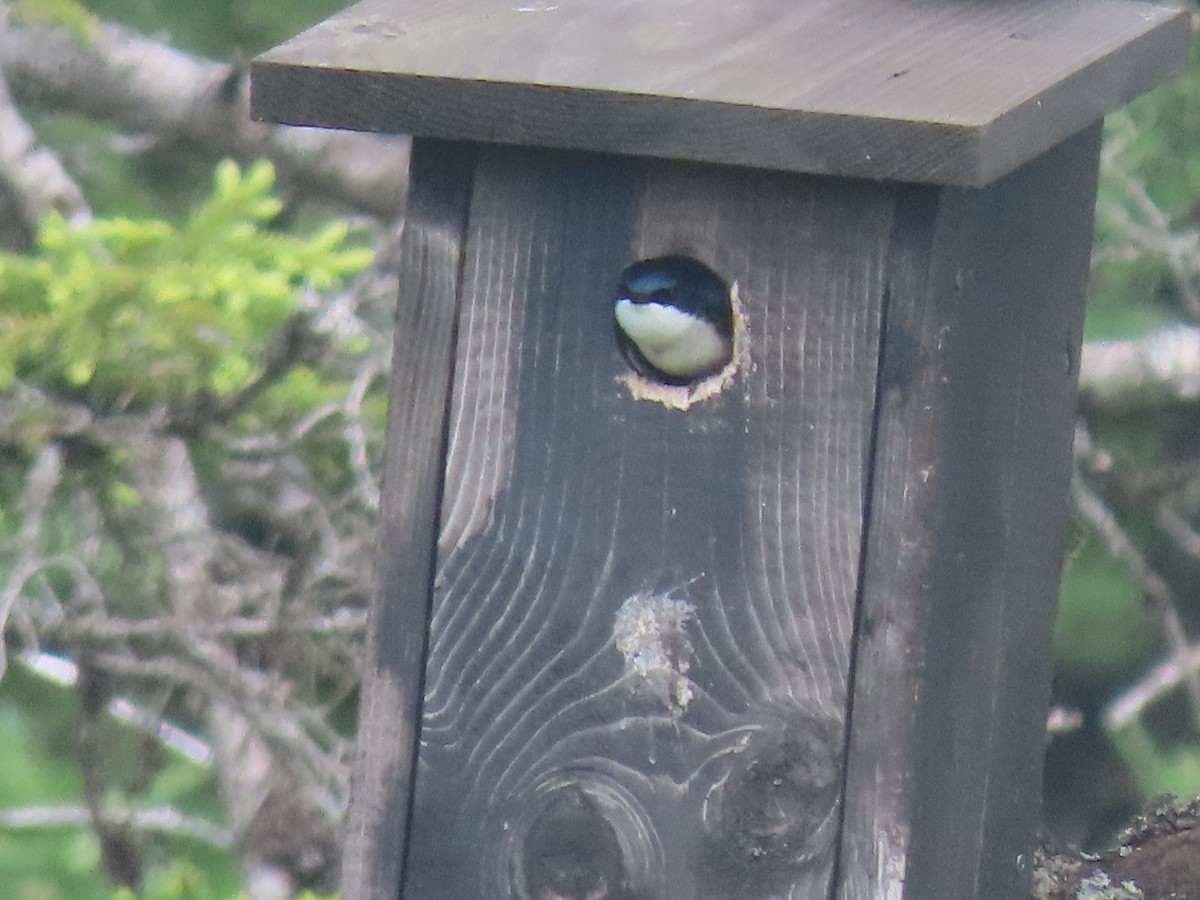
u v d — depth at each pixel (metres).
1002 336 6.25
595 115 6.17
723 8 6.25
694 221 6.20
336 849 6.64
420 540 6.23
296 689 6.70
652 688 6.22
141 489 6.62
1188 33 6.31
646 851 6.22
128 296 6.49
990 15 6.25
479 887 6.24
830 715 6.20
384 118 6.20
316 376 6.66
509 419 6.23
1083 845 6.67
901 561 6.19
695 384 6.21
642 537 6.22
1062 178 6.30
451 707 6.24
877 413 6.19
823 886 6.21
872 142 6.14
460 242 6.22
